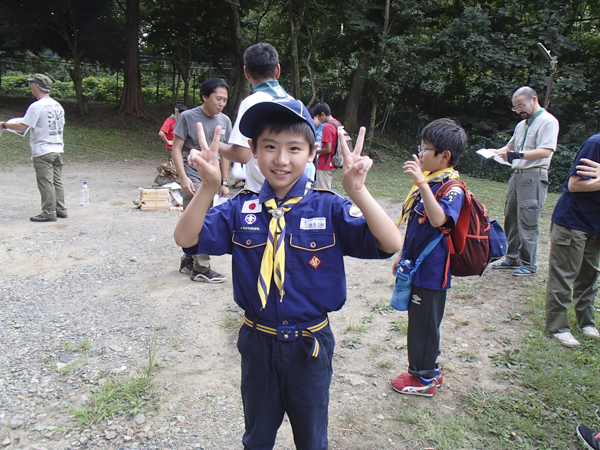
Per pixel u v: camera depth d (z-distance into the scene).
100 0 17.72
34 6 16.66
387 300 4.02
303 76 19.86
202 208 1.46
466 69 17.77
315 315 1.56
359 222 1.48
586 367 2.89
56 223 6.16
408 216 2.65
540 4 16.34
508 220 4.79
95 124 16.95
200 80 23.00
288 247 1.52
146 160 13.67
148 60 23.28
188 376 2.80
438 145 2.39
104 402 2.48
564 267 3.16
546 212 8.43
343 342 3.26
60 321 3.44
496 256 2.59
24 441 2.21
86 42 18.64
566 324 3.24
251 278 1.55
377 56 16.36
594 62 17.80
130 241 5.52
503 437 2.29
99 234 5.74
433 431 2.33
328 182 6.31
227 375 2.83
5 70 25.20
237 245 1.57
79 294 3.95
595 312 3.73
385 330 3.46
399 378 2.71
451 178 2.41
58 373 2.76
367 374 2.86
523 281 4.43
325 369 1.62
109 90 24.03
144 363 2.92
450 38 16.08
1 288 3.98
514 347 3.17
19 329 3.28
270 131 1.42
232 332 3.38
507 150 4.60
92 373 2.78
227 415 2.45
